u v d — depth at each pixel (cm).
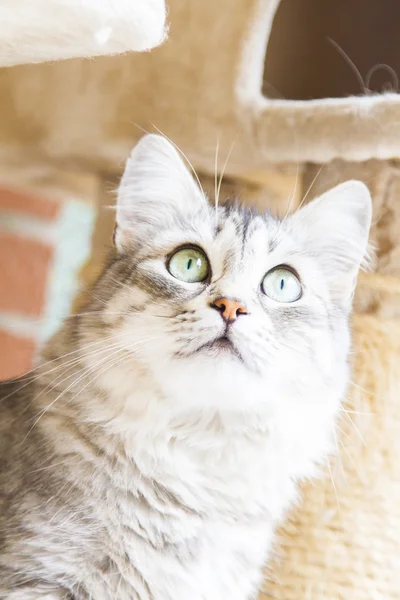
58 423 55
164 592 54
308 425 56
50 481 53
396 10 85
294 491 59
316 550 62
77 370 55
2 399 57
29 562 52
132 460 54
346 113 60
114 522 53
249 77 64
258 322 53
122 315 55
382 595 62
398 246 63
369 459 62
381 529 62
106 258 59
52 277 84
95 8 44
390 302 63
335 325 57
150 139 57
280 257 56
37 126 73
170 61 66
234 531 56
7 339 84
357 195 58
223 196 64
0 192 85
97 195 76
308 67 89
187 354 53
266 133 63
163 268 55
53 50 47
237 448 55
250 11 63
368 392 62
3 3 44
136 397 54
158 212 57
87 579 53
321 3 88
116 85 69
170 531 54
